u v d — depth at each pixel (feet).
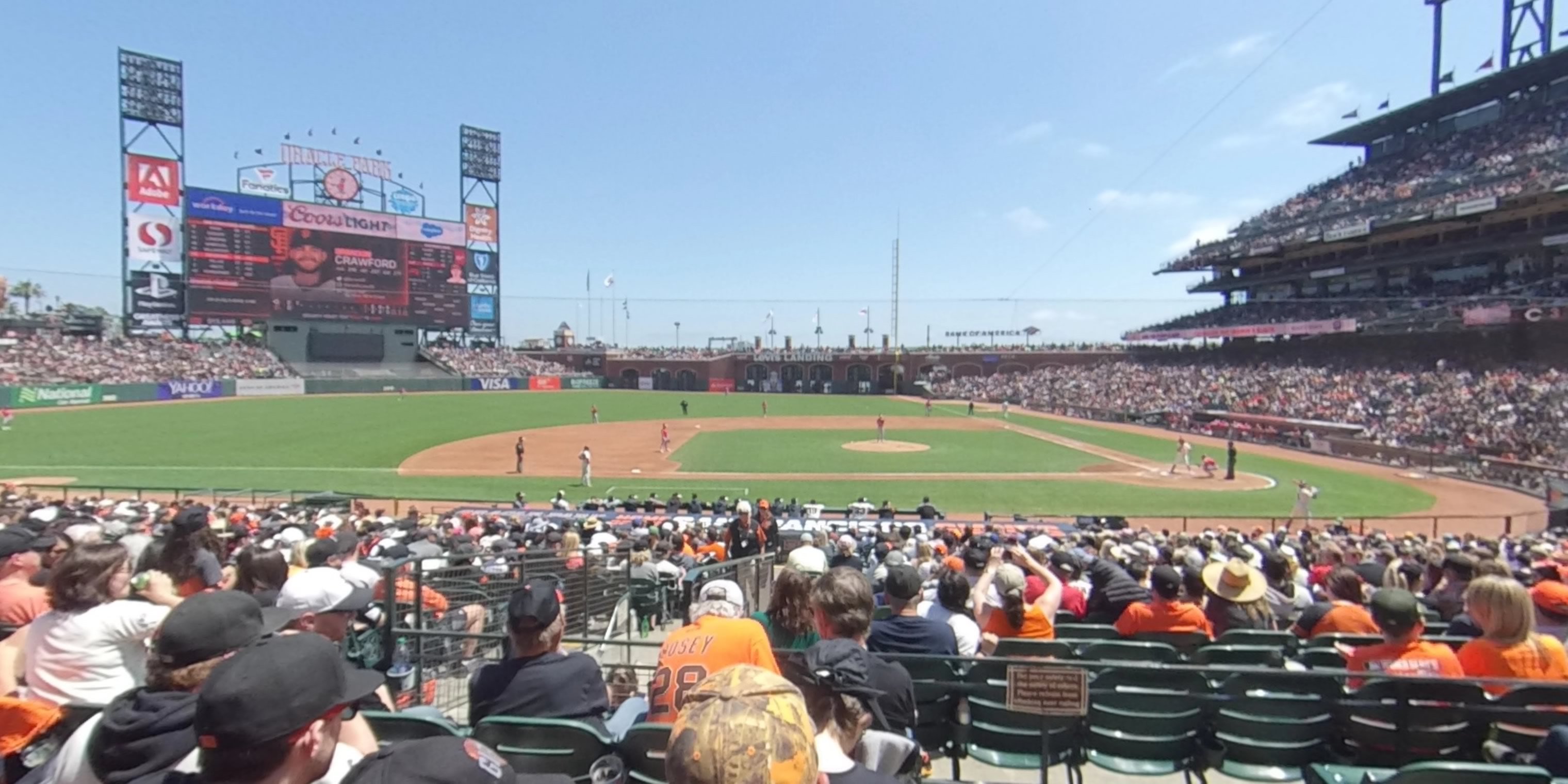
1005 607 23.31
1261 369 230.07
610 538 53.88
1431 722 17.28
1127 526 82.69
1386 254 206.18
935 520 83.51
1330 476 130.72
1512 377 160.25
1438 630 27.61
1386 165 228.22
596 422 211.82
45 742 14.44
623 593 41.81
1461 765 12.81
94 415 180.75
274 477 118.21
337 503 82.43
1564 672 18.06
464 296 286.87
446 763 8.54
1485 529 91.71
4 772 14.12
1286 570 36.47
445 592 34.81
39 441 143.74
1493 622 18.30
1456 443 143.02
